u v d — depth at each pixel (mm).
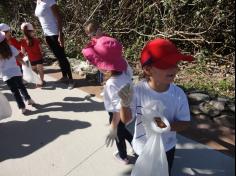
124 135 3178
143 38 6418
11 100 5098
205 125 3934
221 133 3758
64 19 7258
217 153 3410
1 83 5809
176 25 6000
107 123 4199
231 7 5492
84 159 3510
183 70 5715
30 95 5199
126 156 3355
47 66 6500
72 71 6094
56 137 3959
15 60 4508
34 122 4355
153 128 2330
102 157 3510
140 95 2391
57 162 3498
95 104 4750
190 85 5121
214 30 5727
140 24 6449
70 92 5223
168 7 5934
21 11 8594
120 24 6605
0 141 3953
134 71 5660
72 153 3627
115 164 3385
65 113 4543
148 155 2494
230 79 5227
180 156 3398
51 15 5117
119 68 2781
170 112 2408
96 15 6820
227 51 5898
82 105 4750
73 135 3973
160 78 2229
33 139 3959
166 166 2512
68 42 7102
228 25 5613
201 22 5785
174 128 2416
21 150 3750
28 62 5352
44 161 3527
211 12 5617
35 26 8055
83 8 6891
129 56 6250
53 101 4953
